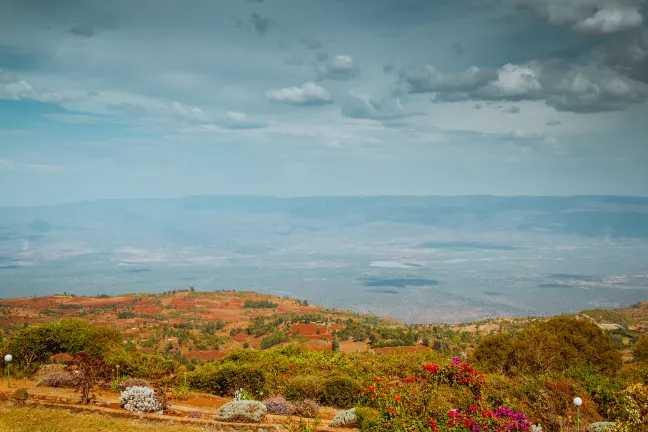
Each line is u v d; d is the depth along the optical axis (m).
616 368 28.30
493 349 28.44
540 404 16.89
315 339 65.44
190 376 20.78
